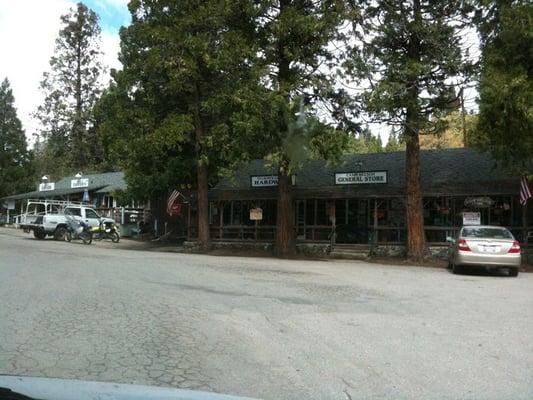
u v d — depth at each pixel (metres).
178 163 30.61
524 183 22.06
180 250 28.88
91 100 64.75
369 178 27.39
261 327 8.78
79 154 64.50
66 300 10.41
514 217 25.36
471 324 9.39
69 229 32.44
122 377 6.05
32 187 64.06
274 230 30.28
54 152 66.00
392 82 21.77
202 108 27.00
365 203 29.19
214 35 25.78
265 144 24.56
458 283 15.30
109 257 20.11
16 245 24.86
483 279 16.69
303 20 22.83
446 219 26.72
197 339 7.89
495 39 21.53
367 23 22.80
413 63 21.48
